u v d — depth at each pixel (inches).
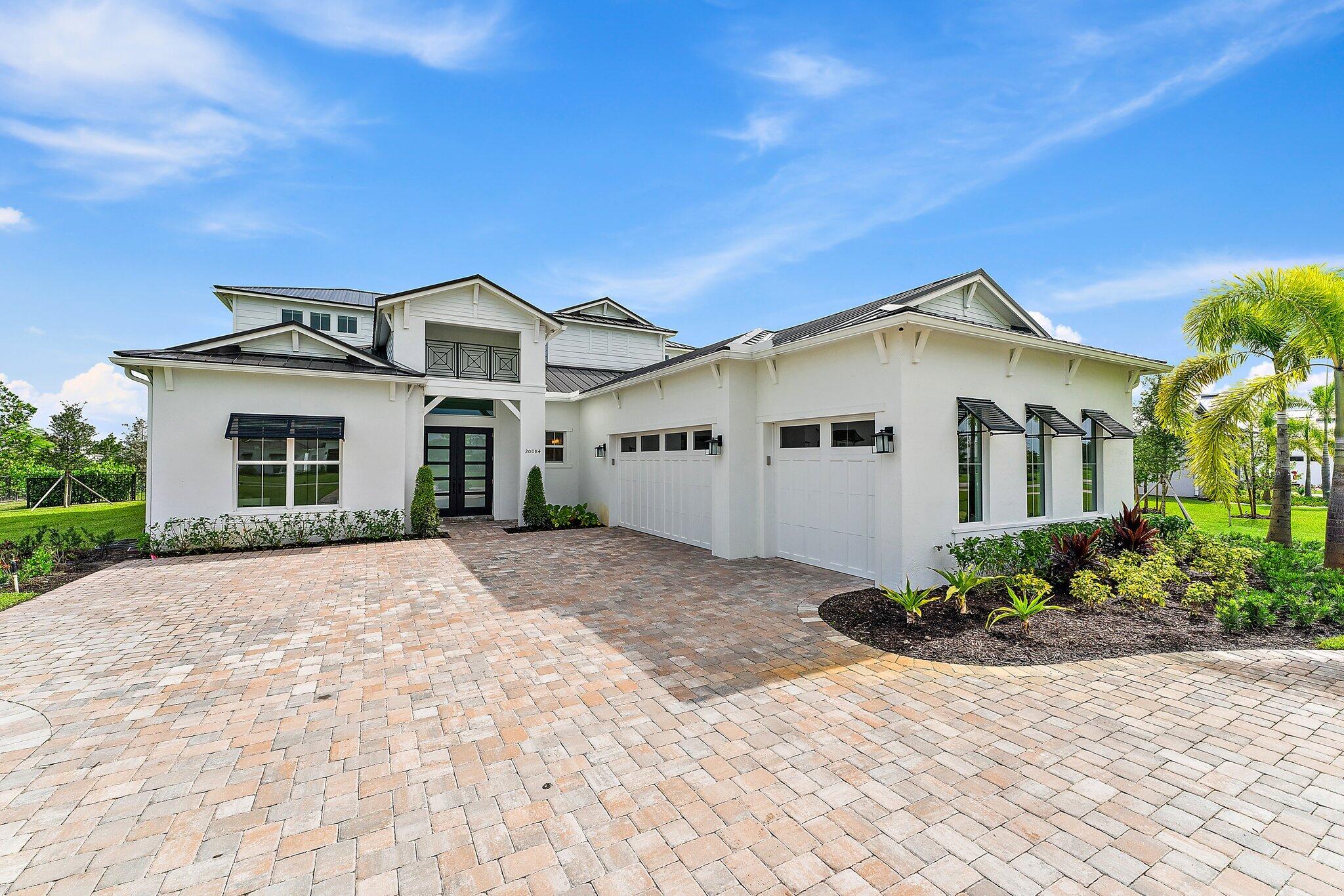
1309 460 851.4
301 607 273.7
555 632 236.4
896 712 161.8
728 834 109.2
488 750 142.2
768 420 387.9
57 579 335.0
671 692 176.7
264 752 141.6
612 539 491.5
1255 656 202.4
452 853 104.7
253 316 746.8
